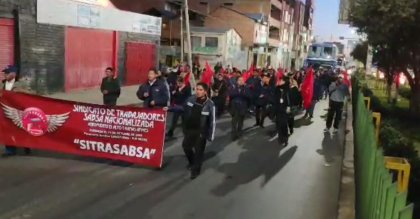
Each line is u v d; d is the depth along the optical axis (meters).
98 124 9.06
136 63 27.55
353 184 8.66
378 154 4.76
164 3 37.88
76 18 20.89
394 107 22.77
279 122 12.41
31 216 6.23
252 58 60.72
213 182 8.39
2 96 9.20
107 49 24.22
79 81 21.64
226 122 16.05
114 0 27.09
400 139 10.16
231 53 51.34
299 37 102.75
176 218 6.46
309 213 6.95
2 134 9.28
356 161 9.54
